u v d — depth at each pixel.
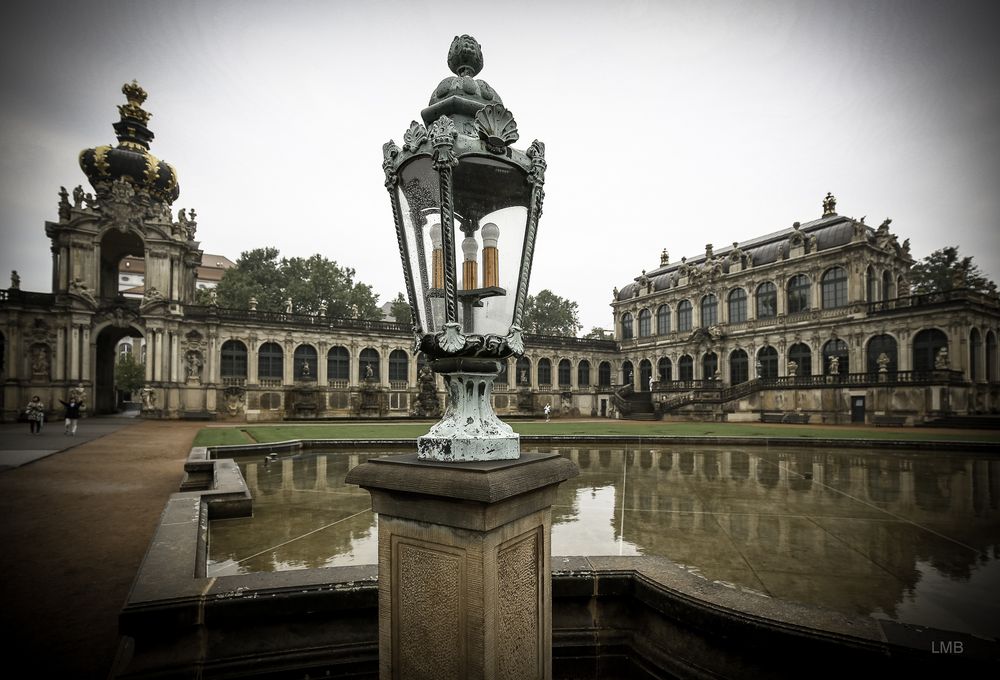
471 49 3.23
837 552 7.04
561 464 3.13
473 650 2.54
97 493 11.33
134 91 47.84
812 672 3.54
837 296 46.53
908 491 11.93
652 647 4.31
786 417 44.59
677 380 58.81
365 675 4.06
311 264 69.06
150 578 4.40
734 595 4.13
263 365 47.88
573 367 65.44
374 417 50.66
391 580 2.87
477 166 3.09
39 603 5.30
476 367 3.01
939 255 54.47
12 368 39.62
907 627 3.54
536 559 3.02
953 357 38.38
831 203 52.16
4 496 10.98
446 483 2.55
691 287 59.94
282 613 4.10
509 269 3.23
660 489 12.09
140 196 44.22
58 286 41.91
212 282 82.25
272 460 17.19
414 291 3.21
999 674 3.07
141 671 3.74
